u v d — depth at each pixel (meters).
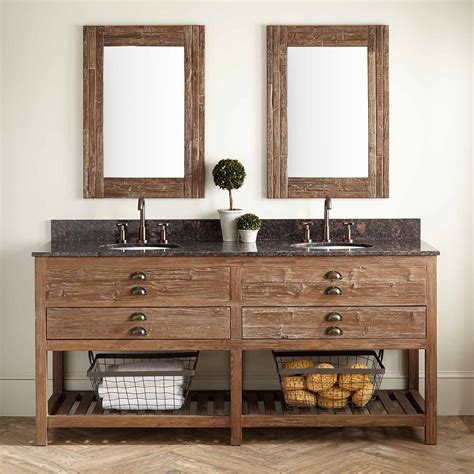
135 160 3.44
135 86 3.42
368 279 3.03
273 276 3.03
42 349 3.04
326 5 3.43
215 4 3.43
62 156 3.45
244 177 3.33
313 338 3.04
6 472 2.81
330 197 3.42
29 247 3.47
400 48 3.44
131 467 2.85
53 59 3.43
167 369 3.15
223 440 3.15
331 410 3.17
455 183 3.48
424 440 3.13
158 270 3.02
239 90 3.44
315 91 3.43
